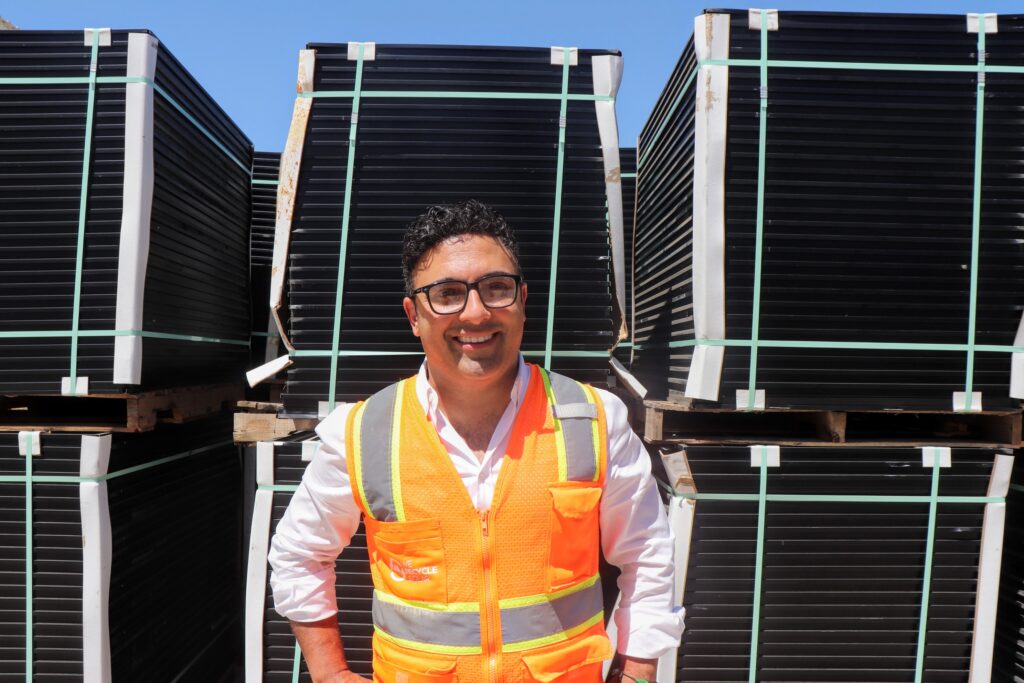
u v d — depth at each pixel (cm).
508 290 128
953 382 210
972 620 212
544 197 220
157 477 254
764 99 206
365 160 218
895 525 212
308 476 143
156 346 230
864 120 207
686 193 222
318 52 220
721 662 215
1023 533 234
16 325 217
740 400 207
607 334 219
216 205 283
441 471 128
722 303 206
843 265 208
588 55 222
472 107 219
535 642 125
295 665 217
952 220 208
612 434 136
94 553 218
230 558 319
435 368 131
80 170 218
